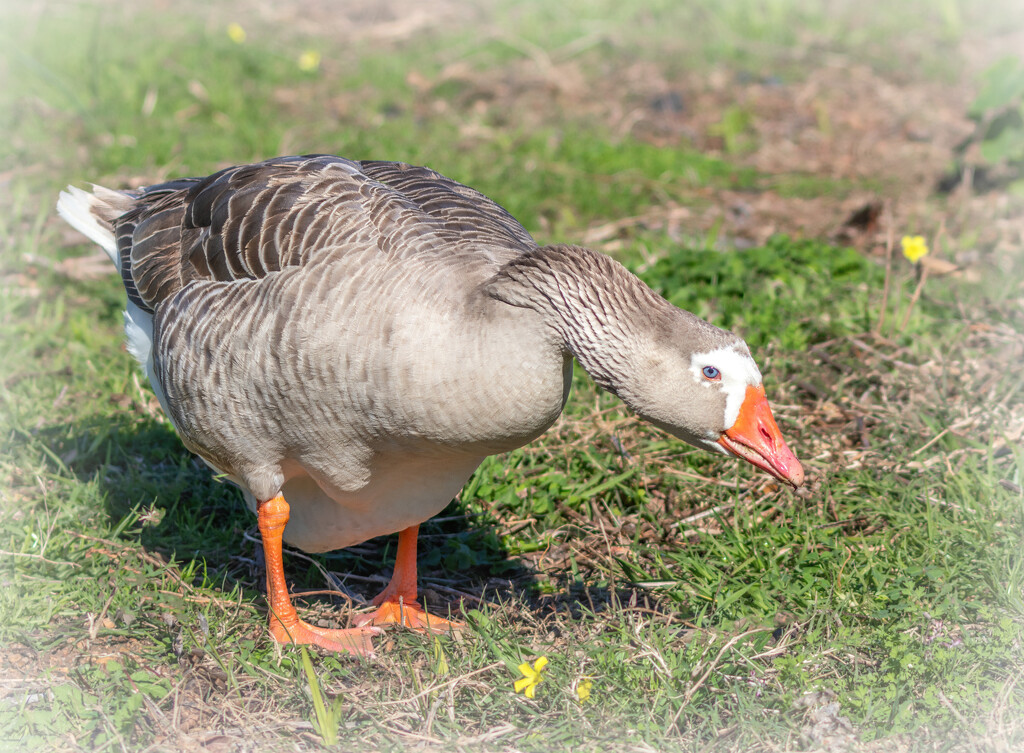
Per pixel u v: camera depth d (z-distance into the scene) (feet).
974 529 23.66
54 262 36.88
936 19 71.41
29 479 26.45
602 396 30.09
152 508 25.89
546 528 26.00
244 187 21.52
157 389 23.31
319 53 63.41
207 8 71.72
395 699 20.04
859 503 25.21
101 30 64.80
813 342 32.55
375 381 18.52
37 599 22.30
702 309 33.17
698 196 44.52
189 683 20.40
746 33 67.77
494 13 71.00
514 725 19.13
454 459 20.56
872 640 20.85
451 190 22.75
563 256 18.19
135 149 46.44
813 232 41.52
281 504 21.52
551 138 50.39
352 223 19.76
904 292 34.94
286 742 18.88
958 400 28.94
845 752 18.20
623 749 18.43
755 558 23.52
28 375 31.12
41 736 18.78
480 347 18.19
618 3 73.10
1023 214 42.55
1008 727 18.53
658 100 56.13
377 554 26.04
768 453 18.33
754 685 19.71
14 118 50.01
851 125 53.78
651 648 20.39
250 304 19.60
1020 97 44.42
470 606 23.73
